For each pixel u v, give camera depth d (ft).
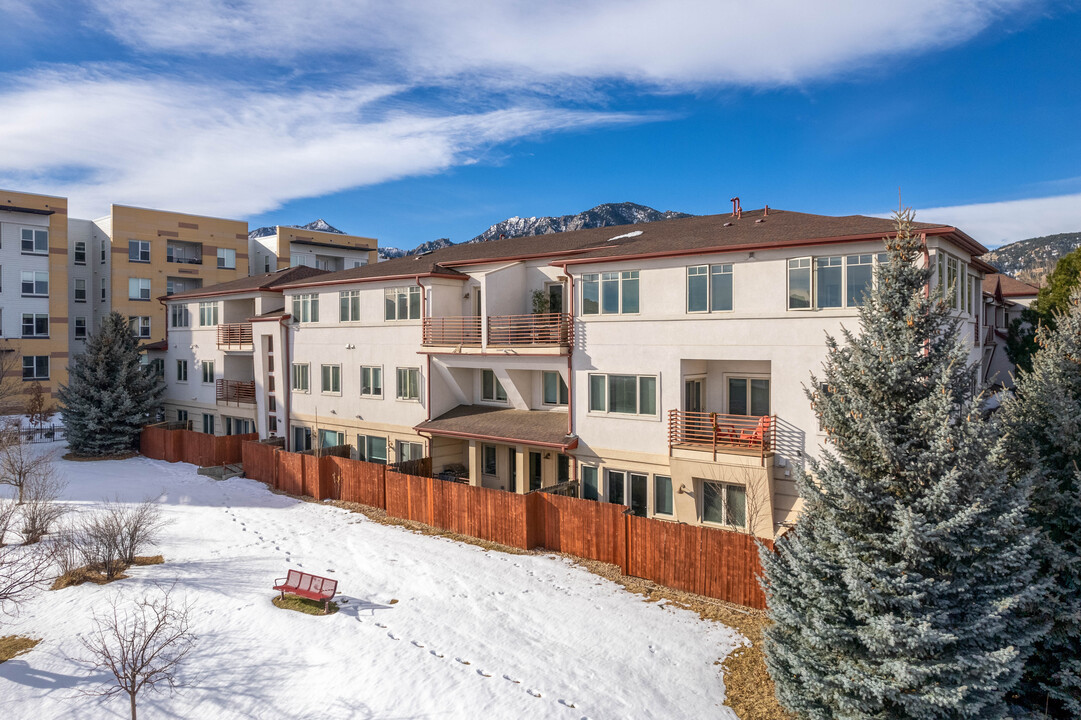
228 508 81.97
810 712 35.19
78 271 196.54
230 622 49.39
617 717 37.29
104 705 40.47
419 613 50.44
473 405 92.17
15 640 48.34
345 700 39.52
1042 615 36.58
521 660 43.29
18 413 164.04
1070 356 41.63
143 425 124.47
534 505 65.31
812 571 37.17
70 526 73.26
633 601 52.44
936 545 33.45
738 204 82.43
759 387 66.23
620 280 70.54
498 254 90.38
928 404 34.35
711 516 65.16
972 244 60.13
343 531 71.56
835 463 37.29
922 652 32.58
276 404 115.34
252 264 245.45
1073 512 37.99
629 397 70.03
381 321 97.30
